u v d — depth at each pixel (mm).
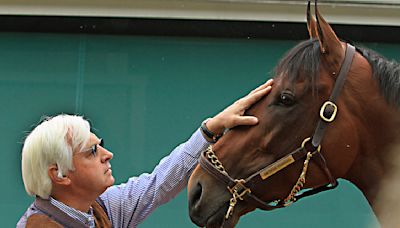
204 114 8141
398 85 3771
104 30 8242
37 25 8242
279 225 7730
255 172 3863
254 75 8211
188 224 7703
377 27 8156
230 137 3953
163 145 8039
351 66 3820
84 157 3648
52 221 3572
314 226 7719
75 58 8227
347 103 3785
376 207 3916
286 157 3811
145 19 8180
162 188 4156
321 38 3768
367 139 3830
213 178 3922
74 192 3658
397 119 3777
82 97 8164
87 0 8039
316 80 3775
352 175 3969
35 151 3568
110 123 8102
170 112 8148
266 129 3848
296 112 3795
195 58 8227
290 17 8062
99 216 3846
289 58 3877
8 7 8078
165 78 8203
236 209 3934
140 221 4152
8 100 8133
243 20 8102
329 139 3775
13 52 8234
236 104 3996
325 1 7922
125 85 8188
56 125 3609
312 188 4004
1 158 7973
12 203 7844
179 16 8070
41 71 8203
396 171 3807
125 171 7957
